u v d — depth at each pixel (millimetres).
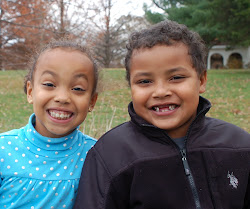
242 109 8141
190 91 1786
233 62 31219
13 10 8992
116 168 1818
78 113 1895
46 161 1913
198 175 1828
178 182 1807
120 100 9539
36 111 1893
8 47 9891
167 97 1776
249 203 1918
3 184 1848
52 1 8281
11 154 1888
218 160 1851
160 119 1831
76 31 8648
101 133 4594
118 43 16391
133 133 1957
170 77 1769
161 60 1746
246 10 15211
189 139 1878
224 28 17156
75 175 1959
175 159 1830
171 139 1848
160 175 1804
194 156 1852
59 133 1886
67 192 1908
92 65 1964
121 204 1842
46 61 1846
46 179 1875
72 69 1833
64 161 1953
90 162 1911
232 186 1825
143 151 1848
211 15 16734
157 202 1784
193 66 1815
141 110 1869
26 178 1855
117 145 1898
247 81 13992
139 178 1795
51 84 1834
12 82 13938
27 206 1849
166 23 1925
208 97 10258
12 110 8523
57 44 1969
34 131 1919
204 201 1784
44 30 8047
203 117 1944
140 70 1801
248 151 1897
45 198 1848
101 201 1776
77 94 1876
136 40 1854
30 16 8773
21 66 10430
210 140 1907
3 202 1853
